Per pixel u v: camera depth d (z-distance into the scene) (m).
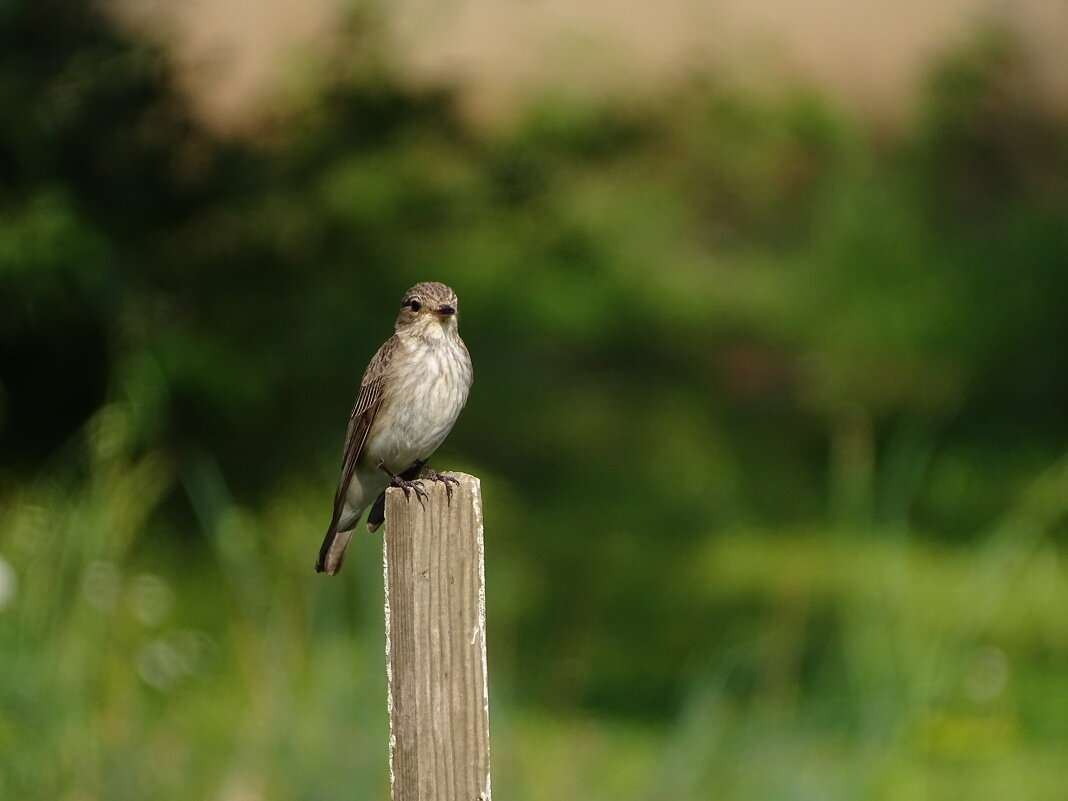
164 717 9.66
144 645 10.64
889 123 29.19
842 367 22.78
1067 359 20.97
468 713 4.84
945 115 27.36
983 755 10.66
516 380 19.95
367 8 14.98
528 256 20.67
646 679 12.38
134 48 13.40
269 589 11.13
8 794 8.00
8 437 13.71
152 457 11.58
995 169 27.11
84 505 9.97
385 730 8.24
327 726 8.34
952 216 25.86
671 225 25.67
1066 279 22.16
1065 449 19.28
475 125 16.50
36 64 13.09
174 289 14.09
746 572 15.47
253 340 14.20
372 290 14.96
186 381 13.48
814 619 13.70
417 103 15.22
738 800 8.48
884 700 8.81
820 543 16.41
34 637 8.63
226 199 13.90
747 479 18.94
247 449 14.14
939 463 18.91
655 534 16.59
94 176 13.55
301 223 14.62
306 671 9.44
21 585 9.33
